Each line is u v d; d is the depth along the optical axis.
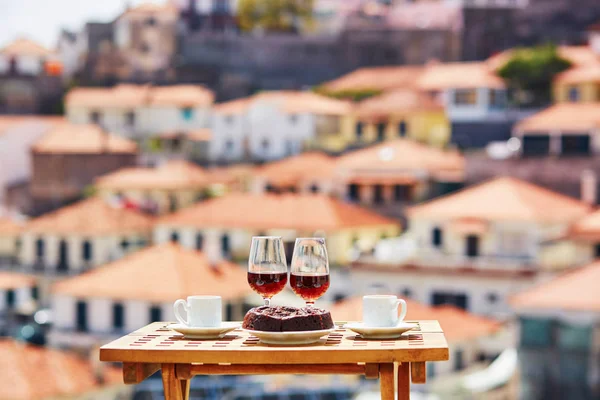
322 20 122.62
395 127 90.44
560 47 95.38
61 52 119.94
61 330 53.78
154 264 53.91
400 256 57.34
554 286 39.44
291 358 6.11
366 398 31.95
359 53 114.38
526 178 71.62
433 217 57.97
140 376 6.32
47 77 115.06
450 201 59.47
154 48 116.69
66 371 38.59
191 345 6.33
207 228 66.50
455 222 57.19
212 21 122.50
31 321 66.44
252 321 6.47
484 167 73.00
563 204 59.53
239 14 122.69
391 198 76.12
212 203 68.88
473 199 59.16
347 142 91.62
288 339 6.31
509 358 41.38
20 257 76.88
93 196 92.44
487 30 111.94
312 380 37.34
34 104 114.06
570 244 52.41
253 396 34.91
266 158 94.81
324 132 94.06
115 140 98.31
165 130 102.88
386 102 92.19
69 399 37.00
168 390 6.33
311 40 115.31
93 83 114.69
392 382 6.23
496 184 60.72
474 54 112.12
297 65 115.12
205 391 36.41
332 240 63.22
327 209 65.62
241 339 6.55
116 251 72.50
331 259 63.06
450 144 88.06
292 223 64.38
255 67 115.69
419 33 113.19
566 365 37.53
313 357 6.11
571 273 40.66
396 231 69.31
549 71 87.62
